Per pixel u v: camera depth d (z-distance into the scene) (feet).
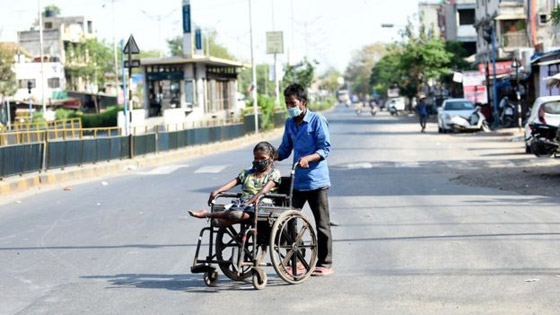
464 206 46.55
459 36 272.31
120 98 245.65
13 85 226.58
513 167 70.95
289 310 23.72
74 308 24.98
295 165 27.55
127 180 74.64
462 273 28.12
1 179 68.39
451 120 133.28
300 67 280.51
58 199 59.82
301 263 28.19
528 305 23.20
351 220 42.73
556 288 25.22
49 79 276.41
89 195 61.67
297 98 28.07
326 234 28.63
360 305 24.00
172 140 111.65
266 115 174.81
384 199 51.72
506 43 188.44
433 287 26.04
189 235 39.58
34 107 256.52
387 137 130.21
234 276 27.63
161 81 180.86
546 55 111.96
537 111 79.10
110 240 38.99
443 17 287.07
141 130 137.49
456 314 22.50
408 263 30.32
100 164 88.17
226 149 126.82
